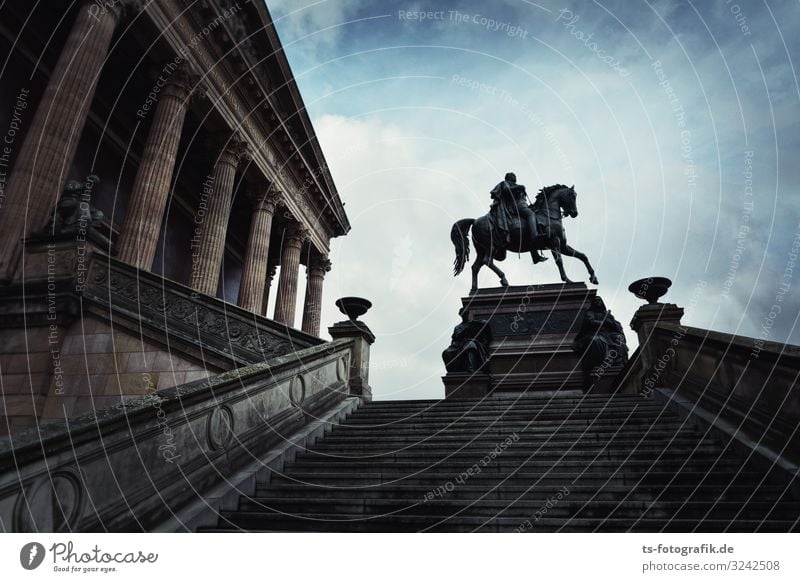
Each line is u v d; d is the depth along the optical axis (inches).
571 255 573.3
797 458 178.2
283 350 324.8
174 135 625.9
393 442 257.0
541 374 472.1
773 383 201.3
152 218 563.5
